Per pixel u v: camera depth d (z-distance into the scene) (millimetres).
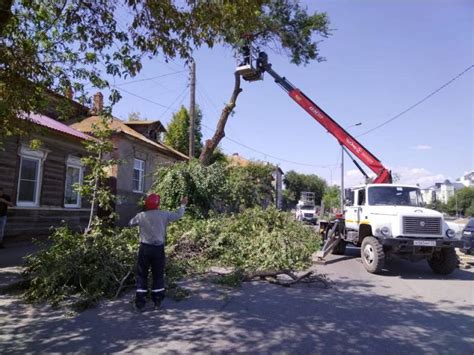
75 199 16203
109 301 6758
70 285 7141
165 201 16812
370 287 8414
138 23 7211
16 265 9195
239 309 6430
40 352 4578
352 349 4785
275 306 6656
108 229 8789
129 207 21922
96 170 9047
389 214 10500
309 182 90125
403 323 5848
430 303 7098
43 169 14195
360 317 6098
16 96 7484
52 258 7332
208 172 17453
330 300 7152
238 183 21109
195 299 7023
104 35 7520
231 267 10172
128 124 26734
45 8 7660
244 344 4898
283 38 20797
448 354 4691
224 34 7629
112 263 7410
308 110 15555
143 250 6355
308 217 47344
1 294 7062
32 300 6641
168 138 38594
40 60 7664
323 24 21281
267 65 16672
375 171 14000
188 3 6996
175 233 11711
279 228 13469
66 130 14562
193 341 4980
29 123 8359
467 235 14727
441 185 136500
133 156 22656
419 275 10180
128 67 7387
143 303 6297
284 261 10523
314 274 9602
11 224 12844
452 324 5848
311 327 5574
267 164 33062
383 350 4773
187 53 7629
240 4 6949
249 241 11391
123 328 5441
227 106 21625
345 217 13469
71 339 5008
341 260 12609
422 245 9820
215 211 16594
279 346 4844
